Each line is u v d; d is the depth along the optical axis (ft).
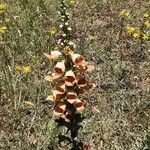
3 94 3.83
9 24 5.26
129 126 3.44
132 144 3.24
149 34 5.08
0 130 3.46
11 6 5.87
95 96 3.84
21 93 3.82
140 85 4.07
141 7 5.93
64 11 2.24
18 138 3.35
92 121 3.45
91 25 5.35
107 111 3.64
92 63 4.44
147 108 3.66
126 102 3.73
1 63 4.36
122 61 4.49
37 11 5.59
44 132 3.35
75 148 2.52
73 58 2.20
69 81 2.20
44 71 4.25
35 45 4.71
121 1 6.10
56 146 3.22
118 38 4.94
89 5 5.98
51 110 3.66
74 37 5.05
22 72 4.12
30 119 3.55
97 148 3.25
